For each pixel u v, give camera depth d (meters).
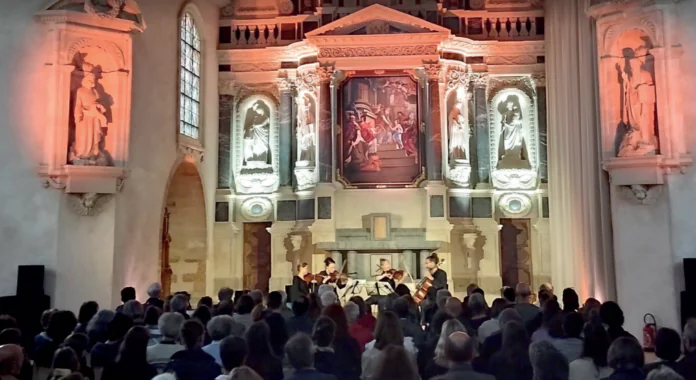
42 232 17.36
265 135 26.52
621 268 16.19
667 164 15.52
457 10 26.03
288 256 25.59
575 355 7.98
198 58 25.30
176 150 22.31
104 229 17.92
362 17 25.06
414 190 25.00
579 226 19.86
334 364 7.40
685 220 15.54
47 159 17.38
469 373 5.84
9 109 17.50
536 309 11.41
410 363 5.07
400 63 25.08
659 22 15.73
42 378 8.27
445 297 11.44
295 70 26.23
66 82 17.50
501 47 25.88
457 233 24.97
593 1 17.08
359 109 25.53
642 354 6.08
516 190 25.69
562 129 21.78
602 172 17.56
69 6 17.62
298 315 10.26
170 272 23.94
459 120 25.39
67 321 8.70
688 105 15.61
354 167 25.39
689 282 14.94
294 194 25.84
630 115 16.17
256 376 5.13
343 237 25.00
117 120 18.14
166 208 24.80
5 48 17.61
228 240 26.00
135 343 6.87
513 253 25.84
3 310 16.02
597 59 17.55
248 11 26.62
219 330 8.27
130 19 18.55
